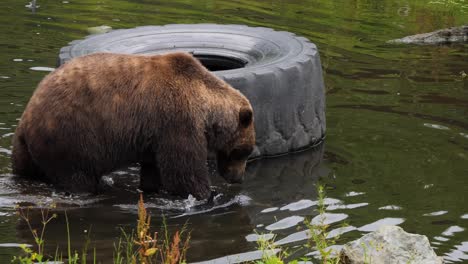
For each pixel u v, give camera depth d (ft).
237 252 33.17
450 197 39.34
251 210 37.99
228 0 82.69
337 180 41.60
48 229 35.14
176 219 36.94
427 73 61.46
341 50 66.85
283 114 45.24
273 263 28.78
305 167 43.70
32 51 61.31
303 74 46.09
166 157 38.45
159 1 80.84
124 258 32.24
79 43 48.57
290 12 78.74
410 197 39.29
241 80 43.52
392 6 83.97
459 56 66.95
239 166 40.52
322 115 47.96
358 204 38.42
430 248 30.78
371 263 30.25
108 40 49.49
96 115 37.99
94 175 39.06
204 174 39.04
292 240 34.27
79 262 31.83
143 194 40.04
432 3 85.71
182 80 38.60
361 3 84.64
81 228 35.42
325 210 37.73
